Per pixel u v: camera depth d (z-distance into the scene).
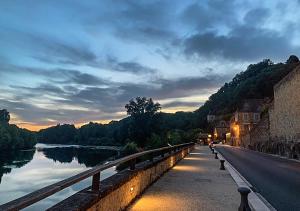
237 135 81.06
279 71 116.44
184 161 23.45
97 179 5.86
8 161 88.81
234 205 8.40
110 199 6.43
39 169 66.81
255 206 8.09
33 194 3.62
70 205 4.71
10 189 42.84
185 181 12.71
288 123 34.50
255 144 51.06
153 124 110.44
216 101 154.38
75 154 113.56
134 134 109.75
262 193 10.44
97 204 5.58
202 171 16.44
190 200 8.95
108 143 170.62
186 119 157.38
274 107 41.00
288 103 34.50
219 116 129.75
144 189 10.43
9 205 3.18
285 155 33.00
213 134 118.75
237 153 39.44
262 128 48.31
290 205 8.61
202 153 36.19
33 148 162.62
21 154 118.56
